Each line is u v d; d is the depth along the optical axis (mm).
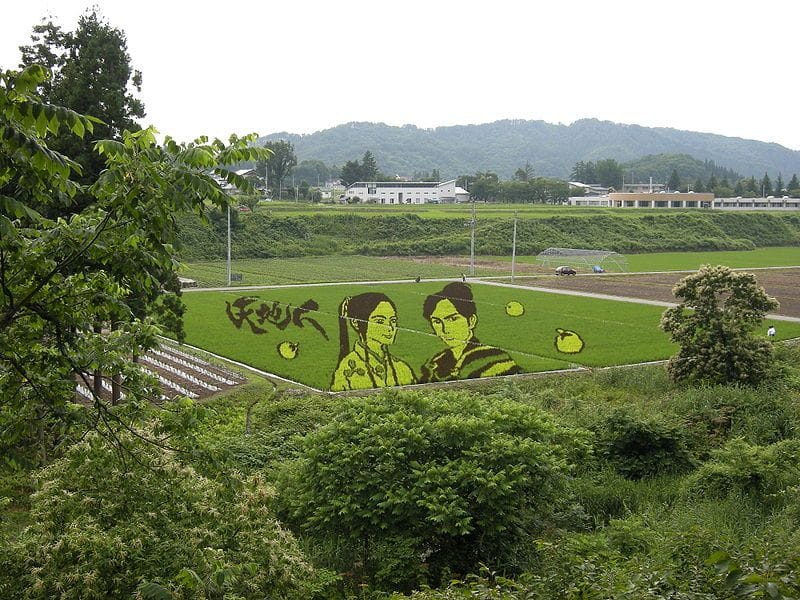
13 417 10266
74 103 26125
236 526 10977
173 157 8844
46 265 9156
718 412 25281
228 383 32750
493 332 47031
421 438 14742
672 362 32188
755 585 6559
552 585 10266
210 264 91375
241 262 95188
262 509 11312
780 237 136500
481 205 165750
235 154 8766
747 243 126000
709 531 12211
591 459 20281
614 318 53656
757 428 23625
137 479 11242
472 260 86625
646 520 16297
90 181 25969
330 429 15523
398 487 14102
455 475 14039
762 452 18812
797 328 49562
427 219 123438
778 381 30453
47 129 7617
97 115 26266
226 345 41875
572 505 17141
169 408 10797
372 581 13523
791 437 23219
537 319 52688
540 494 14930
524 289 71000
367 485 14211
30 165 7988
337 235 116688
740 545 12344
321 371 35344
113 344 10383
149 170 8547
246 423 25562
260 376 34625
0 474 19203
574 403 26812
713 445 22719
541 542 12977
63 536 10086
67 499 11039
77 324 10188
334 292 66125
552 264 97562
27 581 9992
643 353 41156
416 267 92375
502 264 97750
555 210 143500
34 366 10305
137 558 10070
